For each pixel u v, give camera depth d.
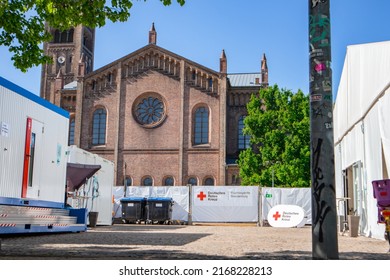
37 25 11.68
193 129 52.47
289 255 8.75
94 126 53.88
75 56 72.62
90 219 22.45
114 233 16.98
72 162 21.20
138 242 12.07
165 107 52.91
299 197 32.53
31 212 14.08
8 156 12.96
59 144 16.48
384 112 12.33
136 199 34.25
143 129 52.75
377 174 13.70
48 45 73.06
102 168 25.59
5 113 12.83
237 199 33.06
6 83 12.88
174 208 34.00
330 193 6.61
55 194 16.12
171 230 21.11
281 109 43.59
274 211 26.75
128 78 53.97
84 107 54.09
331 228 6.55
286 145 41.69
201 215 33.50
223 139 51.41
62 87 57.66
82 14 11.25
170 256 8.28
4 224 12.31
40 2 11.05
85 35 76.12
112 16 11.41
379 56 12.69
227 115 54.69
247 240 13.70
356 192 17.45
